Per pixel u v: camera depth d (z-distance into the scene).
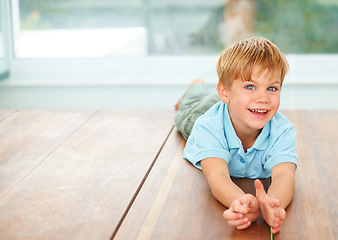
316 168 1.54
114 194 1.36
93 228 1.18
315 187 1.40
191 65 3.09
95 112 2.22
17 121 2.10
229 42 3.08
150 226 1.18
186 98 1.99
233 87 1.33
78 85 3.07
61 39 3.17
